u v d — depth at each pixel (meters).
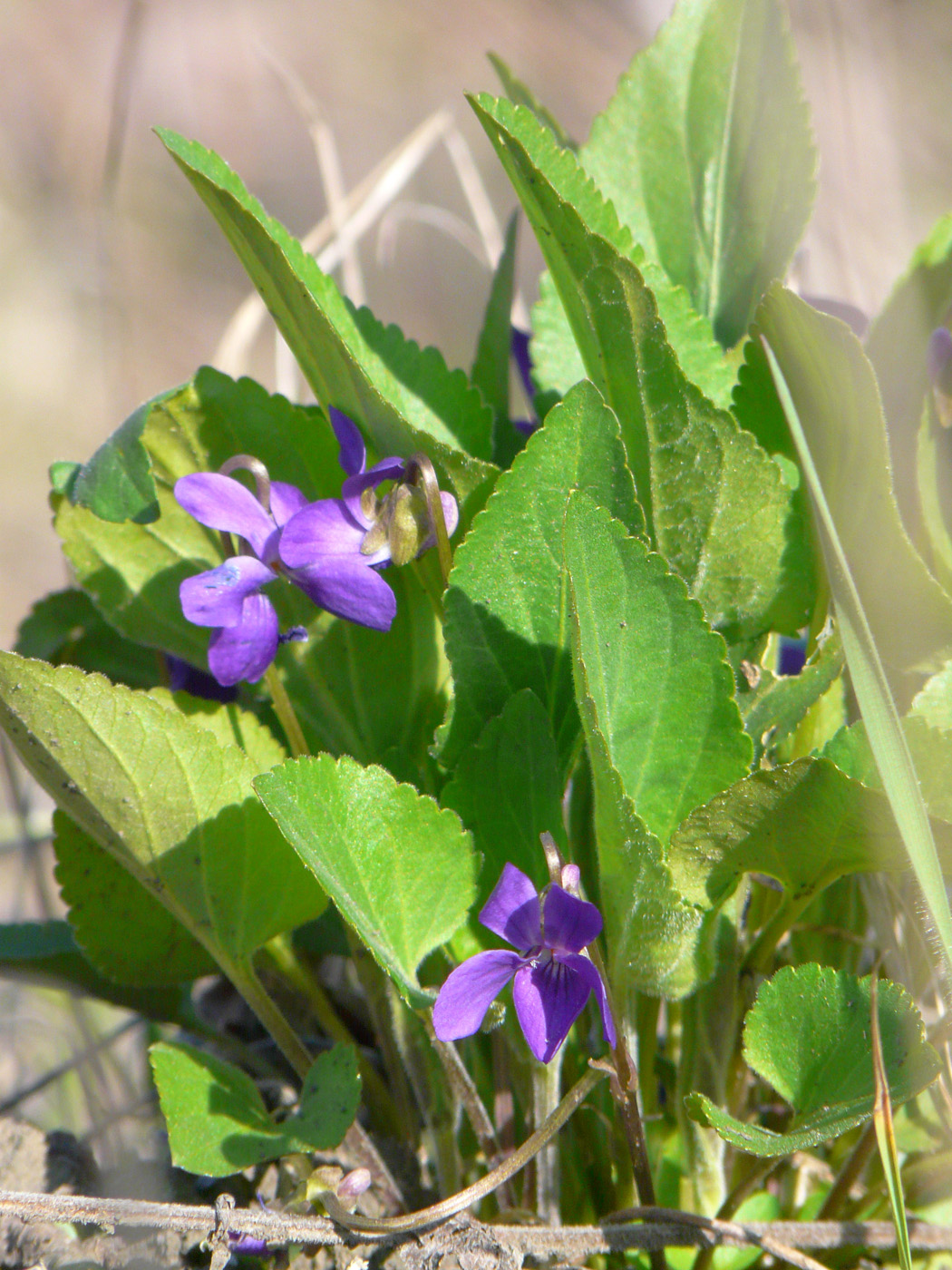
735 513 0.39
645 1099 0.40
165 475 0.41
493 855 0.38
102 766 0.38
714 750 0.38
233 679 0.37
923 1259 0.39
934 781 0.37
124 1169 0.40
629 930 0.37
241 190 0.39
